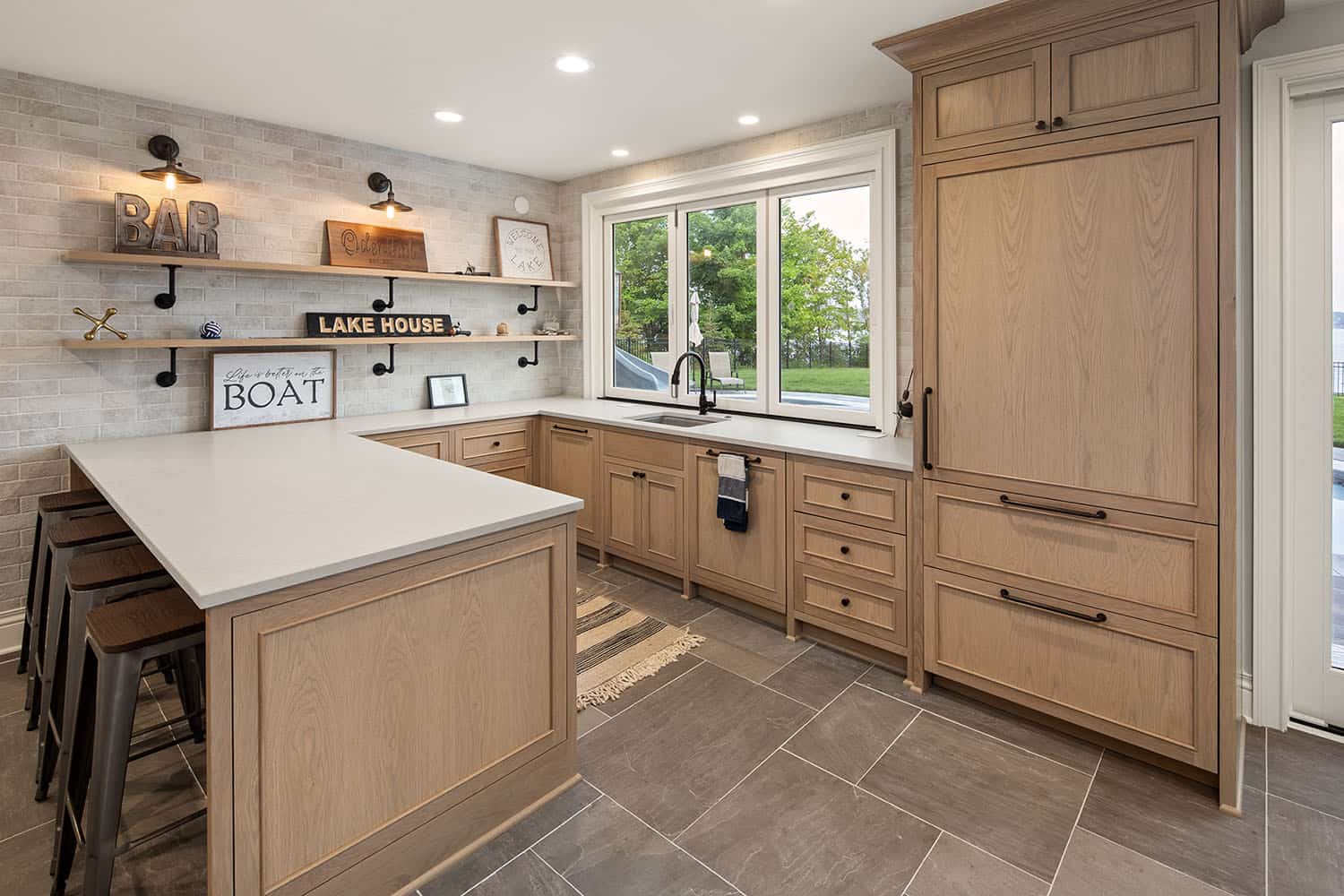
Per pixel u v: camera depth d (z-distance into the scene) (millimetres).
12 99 2867
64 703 1910
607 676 2809
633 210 4613
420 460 2734
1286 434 2363
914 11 2379
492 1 2285
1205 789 2104
